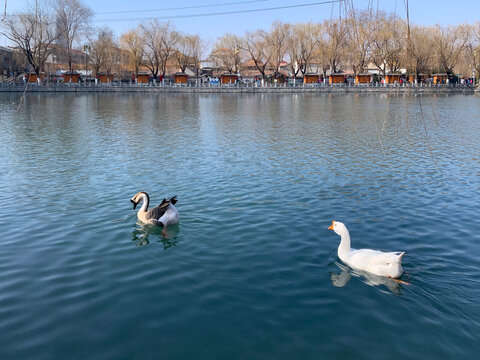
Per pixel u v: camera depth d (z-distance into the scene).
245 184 14.68
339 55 90.69
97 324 6.43
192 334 6.17
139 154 20.48
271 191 13.77
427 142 24.02
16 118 36.94
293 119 36.88
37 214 11.60
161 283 7.68
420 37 81.38
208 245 9.42
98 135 27.00
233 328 6.30
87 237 9.94
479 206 12.12
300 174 16.17
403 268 8.15
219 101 63.38
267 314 6.65
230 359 5.64
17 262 8.60
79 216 11.44
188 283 7.67
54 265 8.47
